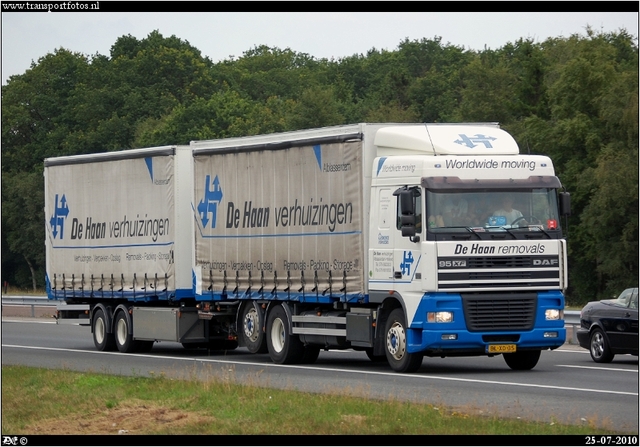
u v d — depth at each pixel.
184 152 30.03
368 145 23.84
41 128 125.31
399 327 22.94
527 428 14.13
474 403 17.23
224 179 28.16
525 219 22.61
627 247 61.25
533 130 72.12
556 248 22.73
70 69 130.75
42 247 107.62
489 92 89.06
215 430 14.45
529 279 22.48
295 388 19.16
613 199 61.03
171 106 121.81
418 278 22.14
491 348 22.27
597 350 25.55
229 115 110.06
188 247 29.94
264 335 26.95
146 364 26.38
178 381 19.84
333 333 24.70
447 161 22.31
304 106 99.25
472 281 22.08
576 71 70.06
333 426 14.45
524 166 22.83
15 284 114.38
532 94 83.31
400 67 147.88
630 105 62.88
